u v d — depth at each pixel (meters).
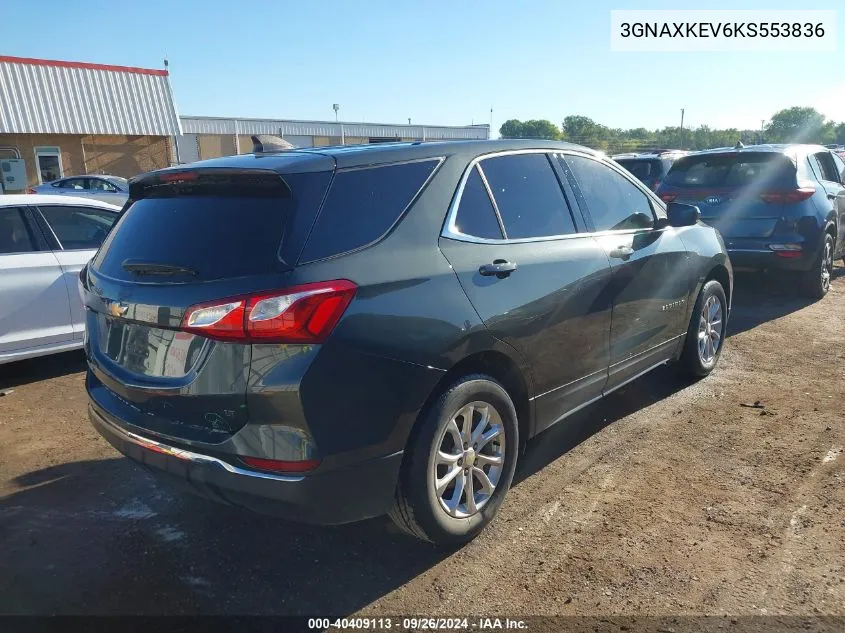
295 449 2.57
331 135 44.38
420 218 3.09
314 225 2.74
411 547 3.24
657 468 3.96
